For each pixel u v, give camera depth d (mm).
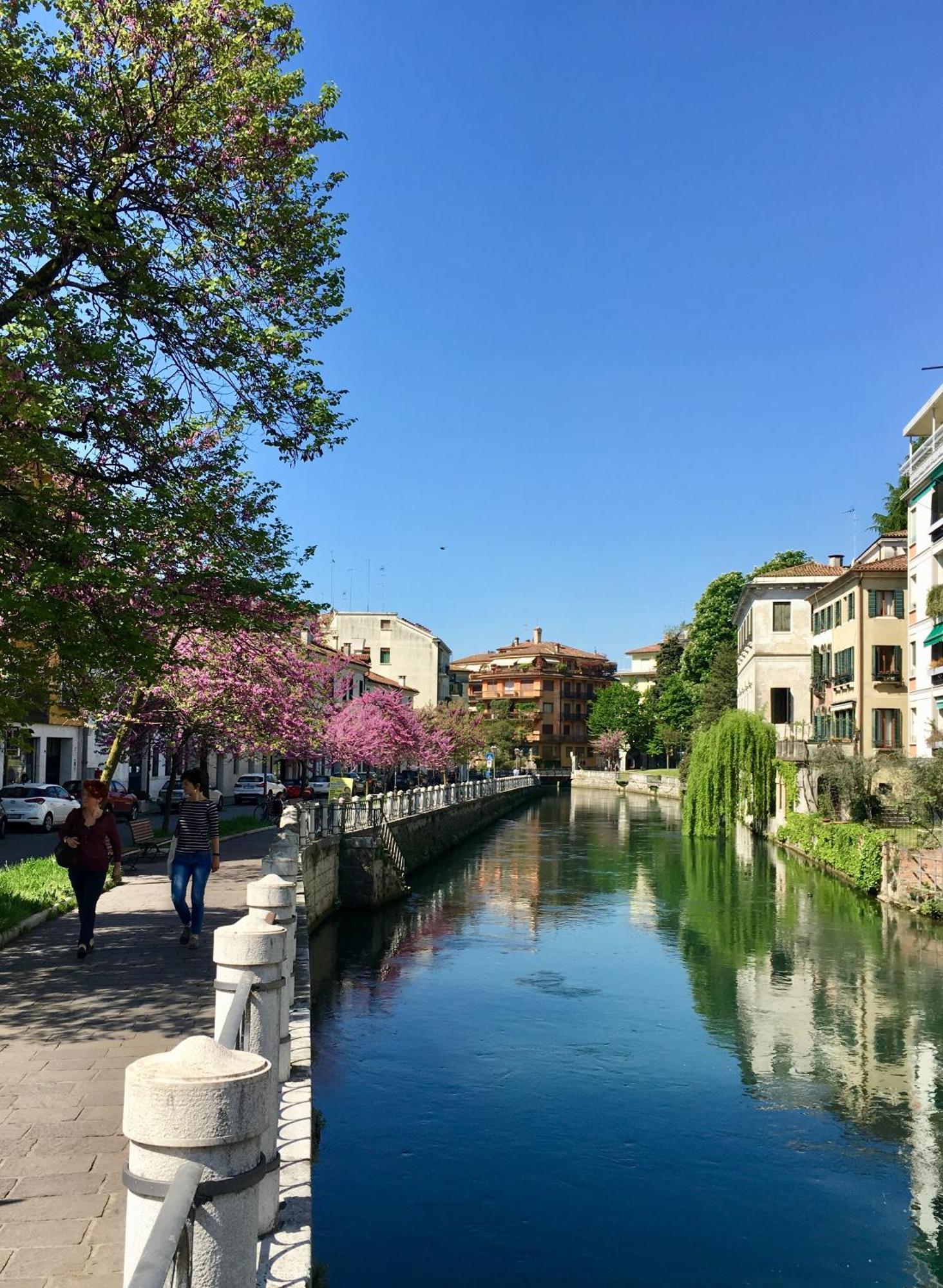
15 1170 5480
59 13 11812
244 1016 4793
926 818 31953
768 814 49406
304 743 28156
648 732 122375
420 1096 13578
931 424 40281
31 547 10406
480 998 18578
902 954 22750
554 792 111875
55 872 17062
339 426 12992
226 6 12203
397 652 105688
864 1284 9219
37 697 12156
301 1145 5648
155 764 49125
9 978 10047
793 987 19656
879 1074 14828
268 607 13648
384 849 29375
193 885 11883
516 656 148125
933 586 38250
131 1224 2355
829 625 49562
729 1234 10086
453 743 83125
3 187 10188
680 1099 13719
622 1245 9797
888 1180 11430
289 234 12477
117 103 11789
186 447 13008
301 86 12594
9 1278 4328
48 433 10930
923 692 39312
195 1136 2355
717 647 85500
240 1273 2432
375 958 21984
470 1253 9578
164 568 13109
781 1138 12500
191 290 11805
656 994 19078
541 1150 11984
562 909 28984
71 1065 7293
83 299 11219
